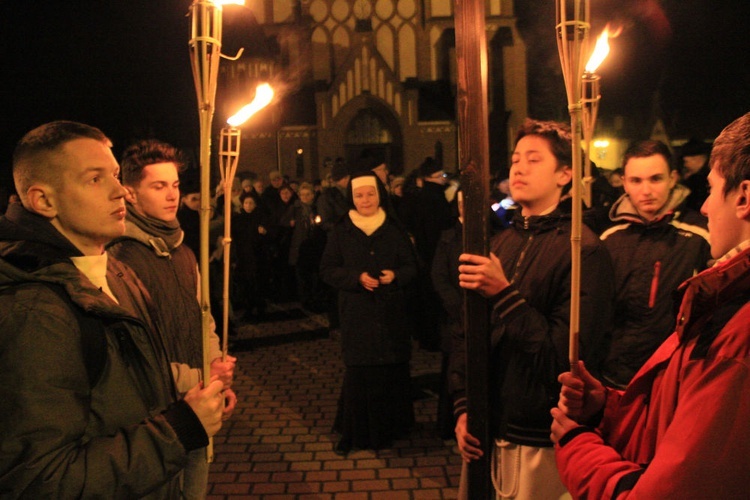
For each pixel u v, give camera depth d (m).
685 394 0.97
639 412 1.29
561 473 1.29
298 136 30.09
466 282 1.67
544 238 1.96
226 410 1.90
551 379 1.80
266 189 10.48
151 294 2.22
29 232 1.34
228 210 1.77
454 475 3.69
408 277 4.05
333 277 4.02
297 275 9.12
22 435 1.16
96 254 1.50
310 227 9.05
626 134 21.58
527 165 1.97
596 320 1.84
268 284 9.55
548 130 1.97
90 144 1.41
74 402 1.23
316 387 5.43
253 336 7.33
